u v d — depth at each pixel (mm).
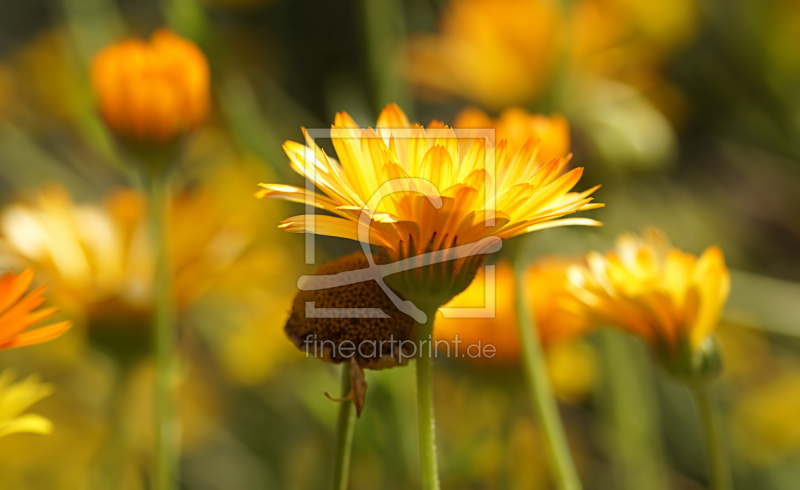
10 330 561
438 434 755
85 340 698
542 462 766
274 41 1271
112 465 687
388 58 765
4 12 1453
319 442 754
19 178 981
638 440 735
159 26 1246
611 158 785
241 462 854
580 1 876
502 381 681
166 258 659
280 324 782
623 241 652
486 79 882
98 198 939
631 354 772
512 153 597
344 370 580
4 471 812
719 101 1133
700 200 1099
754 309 792
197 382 872
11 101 1088
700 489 854
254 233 771
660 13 965
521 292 641
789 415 894
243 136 764
